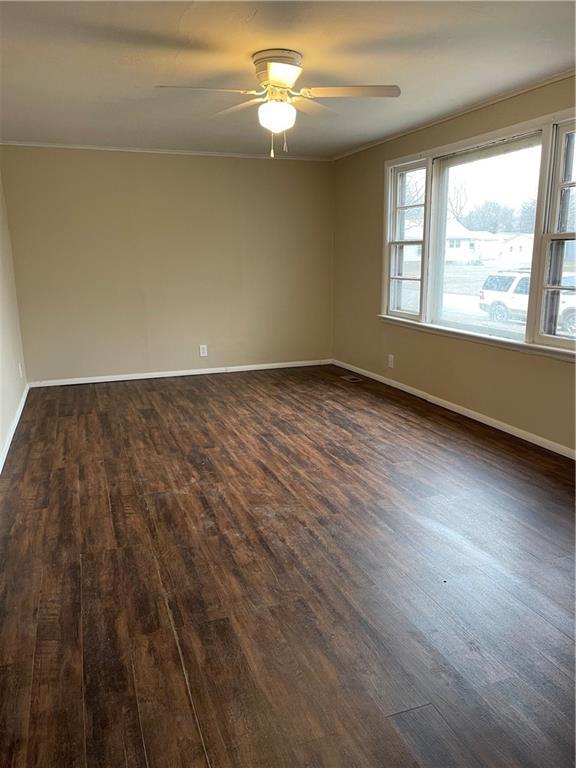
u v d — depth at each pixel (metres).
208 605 2.21
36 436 4.25
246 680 1.82
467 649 1.95
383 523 2.85
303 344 6.84
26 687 1.80
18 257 5.52
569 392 3.63
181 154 5.89
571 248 3.60
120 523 2.88
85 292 5.82
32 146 5.39
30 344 5.72
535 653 1.93
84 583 2.36
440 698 1.74
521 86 3.67
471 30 2.73
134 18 2.55
